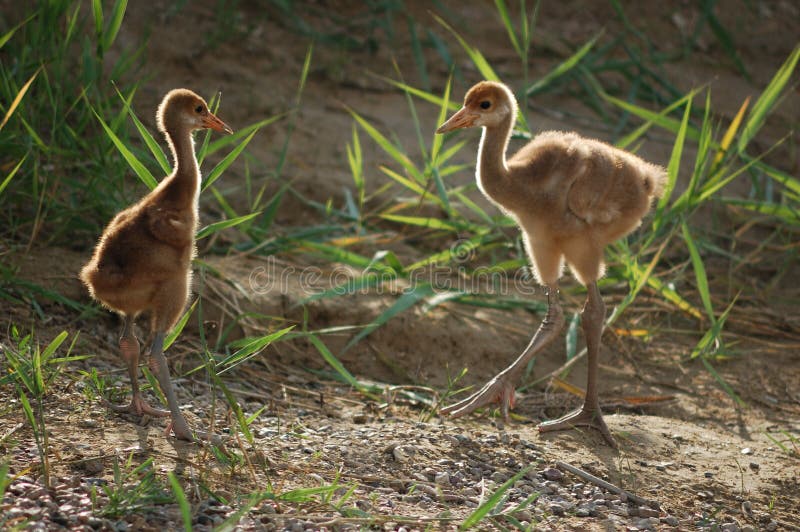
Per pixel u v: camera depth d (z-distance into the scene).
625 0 25.59
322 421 11.13
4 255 13.00
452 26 23.42
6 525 7.52
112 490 8.34
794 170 20.05
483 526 8.75
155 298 9.59
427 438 10.66
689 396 13.30
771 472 10.98
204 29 20.89
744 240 17.75
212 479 8.85
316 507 8.60
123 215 9.95
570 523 9.16
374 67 21.58
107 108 14.18
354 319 13.73
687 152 20.28
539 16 24.55
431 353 13.50
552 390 13.12
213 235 15.09
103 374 10.98
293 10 22.77
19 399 9.90
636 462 10.83
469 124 10.67
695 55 24.30
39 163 13.95
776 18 26.39
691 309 14.30
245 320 13.09
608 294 15.66
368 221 17.00
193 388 11.46
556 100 21.66
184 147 9.89
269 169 17.50
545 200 10.68
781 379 13.91
